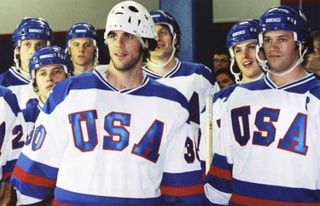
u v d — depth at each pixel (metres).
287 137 2.88
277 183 2.87
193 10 6.18
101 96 2.73
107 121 2.71
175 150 2.79
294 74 2.95
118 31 2.70
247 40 3.70
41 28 4.15
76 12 8.89
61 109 2.73
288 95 2.93
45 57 3.66
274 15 2.90
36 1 8.86
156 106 2.76
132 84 2.78
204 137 3.51
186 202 2.80
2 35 8.81
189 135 2.83
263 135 2.92
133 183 2.67
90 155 2.67
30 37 4.12
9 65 8.80
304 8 7.37
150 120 2.73
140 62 2.77
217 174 3.08
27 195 2.77
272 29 2.89
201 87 4.27
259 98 2.98
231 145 3.02
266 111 2.94
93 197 2.64
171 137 2.77
